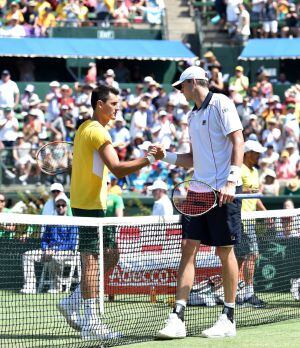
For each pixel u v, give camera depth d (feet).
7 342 34.71
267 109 103.71
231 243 36.40
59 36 123.85
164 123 97.04
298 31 128.47
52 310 38.52
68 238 37.50
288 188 79.05
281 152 98.27
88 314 36.47
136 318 38.55
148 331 37.01
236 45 127.34
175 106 102.94
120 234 38.70
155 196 67.82
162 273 40.55
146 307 40.81
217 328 36.14
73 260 37.42
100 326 36.22
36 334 36.68
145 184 84.38
